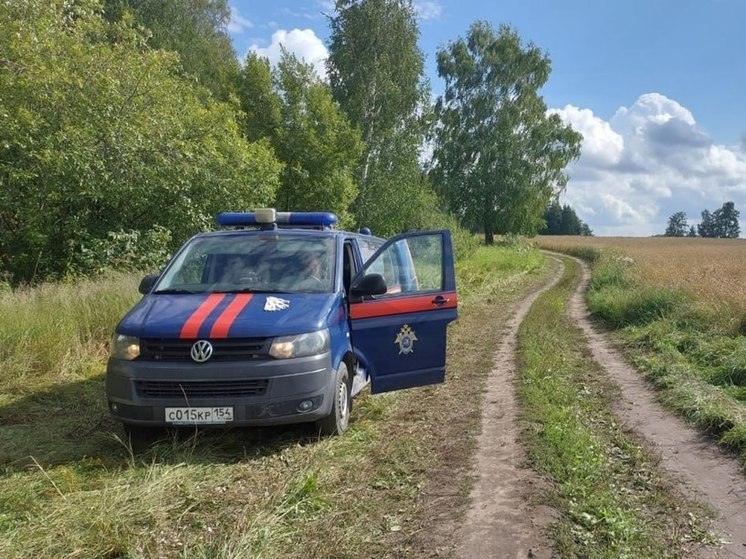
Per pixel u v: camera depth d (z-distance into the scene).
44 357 6.73
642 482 4.24
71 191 11.48
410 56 27.11
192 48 28.72
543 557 3.10
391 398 6.42
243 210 14.53
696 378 7.19
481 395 6.59
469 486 4.03
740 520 3.65
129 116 12.46
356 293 5.27
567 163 46.72
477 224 47.62
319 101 21.94
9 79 11.05
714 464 4.62
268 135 21.73
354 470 4.28
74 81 11.70
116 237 11.48
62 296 8.33
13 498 3.51
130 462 4.25
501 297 17.50
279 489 3.77
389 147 27.19
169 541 3.18
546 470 4.30
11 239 11.66
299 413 4.47
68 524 3.25
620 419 5.83
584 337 11.09
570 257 48.50
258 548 3.07
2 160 11.06
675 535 3.42
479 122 45.56
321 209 22.19
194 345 4.35
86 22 13.25
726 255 32.81
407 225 27.75
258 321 4.53
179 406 4.34
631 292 14.35
